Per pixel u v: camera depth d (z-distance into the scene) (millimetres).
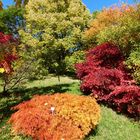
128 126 11961
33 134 9406
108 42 16297
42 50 21266
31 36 22281
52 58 22438
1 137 10062
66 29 23406
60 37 23656
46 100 10992
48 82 22266
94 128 10844
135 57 14688
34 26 22969
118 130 11359
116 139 10570
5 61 8703
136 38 16047
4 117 12453
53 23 22203
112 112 13312
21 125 9625
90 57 16031
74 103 10414
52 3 23531
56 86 19438
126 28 16188
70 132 9344
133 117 12992
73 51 25875
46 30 21766
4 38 11367
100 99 14125
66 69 25359
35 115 9805
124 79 14859
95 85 14203
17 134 9695
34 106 10812
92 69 15453
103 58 15750
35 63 18656
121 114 13242
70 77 26359
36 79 21688
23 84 20531
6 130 10594
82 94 15656
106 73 14352
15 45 12477
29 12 22750
